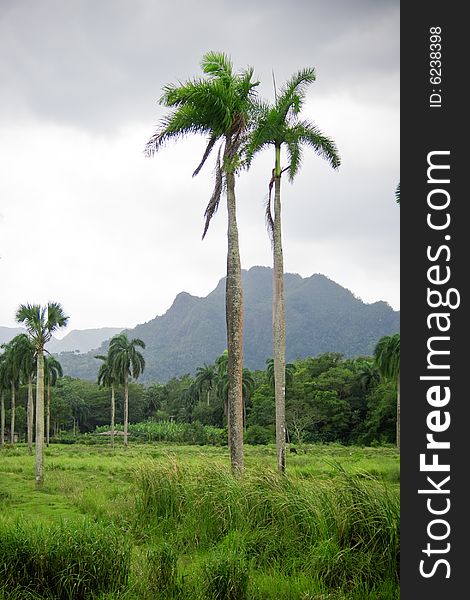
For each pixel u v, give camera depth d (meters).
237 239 14.72
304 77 15.30
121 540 7.88
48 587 6.84
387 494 8.05
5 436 71.56
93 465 28.19
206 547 9.28
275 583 7.26
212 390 84.31
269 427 63.34
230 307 14.38
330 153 15.64
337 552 7.59
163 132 14.78
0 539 7.14
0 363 54.91
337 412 64.19
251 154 14.72
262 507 9.31
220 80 14.55
